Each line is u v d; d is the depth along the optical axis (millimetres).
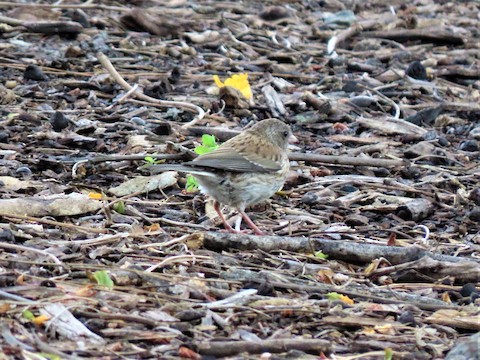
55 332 8125
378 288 9867
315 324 8812
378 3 26094
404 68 20031
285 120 16219
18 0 21875
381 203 12812
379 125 16188
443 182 13742
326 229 11570
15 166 12742
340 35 21531
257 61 19375
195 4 23547
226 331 8484
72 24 19547
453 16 25219
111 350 7938
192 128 14859
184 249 10281
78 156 13469
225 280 9477
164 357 7898
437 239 11719
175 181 12523
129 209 11500
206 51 19969
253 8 24047
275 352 8172
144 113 15586
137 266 9555
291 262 10133
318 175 13766
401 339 8711
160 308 8734
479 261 10500
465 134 16391
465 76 19531
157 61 18766
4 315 8258
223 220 11359
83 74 17281
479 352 8102
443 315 9180
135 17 20547
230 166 11172
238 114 16188
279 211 12281
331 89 18250
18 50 18438
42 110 15305
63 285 8984
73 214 11141
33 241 10109
